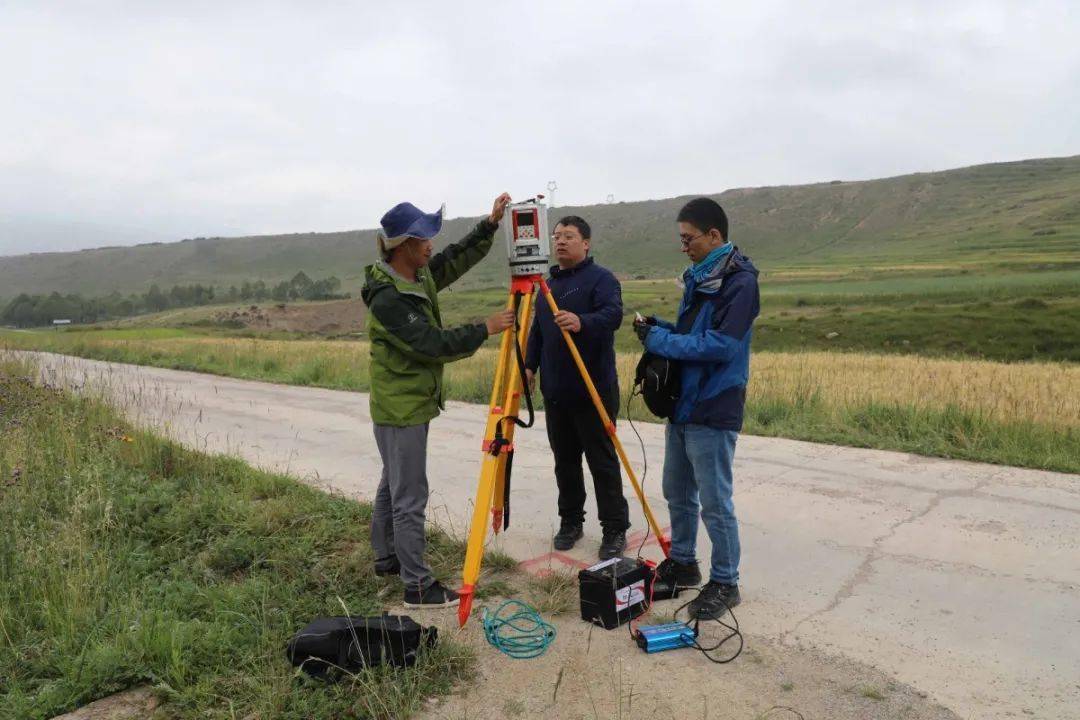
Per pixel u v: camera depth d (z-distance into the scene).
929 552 4.70
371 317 3.89
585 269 4.65
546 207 3.96
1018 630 3.66
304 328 109.44
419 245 3.83
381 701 2.91
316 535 4.96
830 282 94.88
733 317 3.63
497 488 4.30
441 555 4.72
